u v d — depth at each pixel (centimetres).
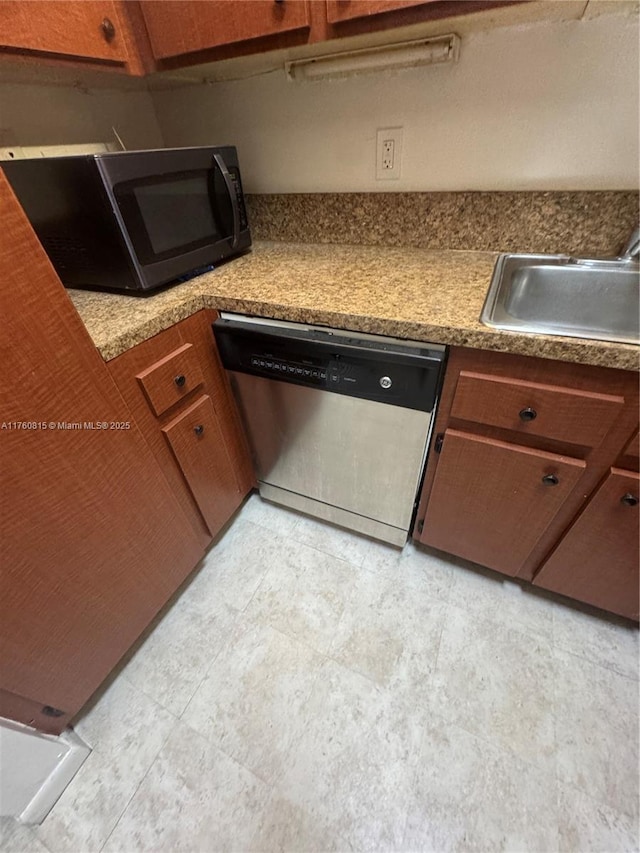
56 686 88
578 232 106
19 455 65
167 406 96
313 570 135
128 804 90
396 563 136
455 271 105
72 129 117
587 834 83
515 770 91
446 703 103
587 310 105
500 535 109
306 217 134
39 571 75
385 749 96
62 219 91
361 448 109
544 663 109
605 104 92
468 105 102
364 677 109
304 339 92
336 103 114
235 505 142
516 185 108
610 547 93
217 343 107
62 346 68
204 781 93
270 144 128
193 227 105
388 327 82
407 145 113
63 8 79
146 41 96
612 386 72
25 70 89
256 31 85
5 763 77
